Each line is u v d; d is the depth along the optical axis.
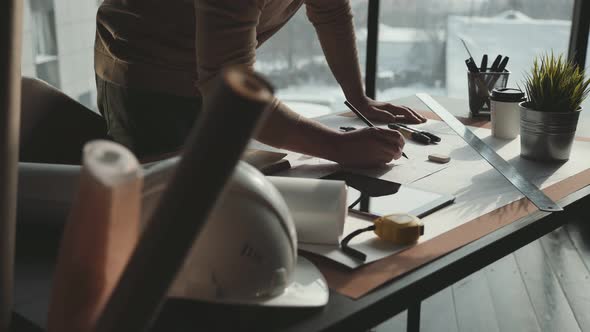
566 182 1.12
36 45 2.91
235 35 1.04
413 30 2.84
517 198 1.02
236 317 0.64
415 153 1.29
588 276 2.37
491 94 1.48
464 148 1.33
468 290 2.33
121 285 0.43
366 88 2.84
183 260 0.42
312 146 1.15
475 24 2.87
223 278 0.64
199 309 0.65
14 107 0.57
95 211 0.48
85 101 3.21
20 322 0.65
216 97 0.38
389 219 0.84
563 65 1.31
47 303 0.69
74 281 0.51
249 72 0.40
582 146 1.38
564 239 2.65
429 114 1.67
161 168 0.64
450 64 2.91
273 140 1.14
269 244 0.65
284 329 0.62
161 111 1.42
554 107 1.24
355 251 0.78
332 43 1.60
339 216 0.81
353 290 0.70
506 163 1.22
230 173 0.40
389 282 0.73
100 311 0.51
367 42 2.76
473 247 0.82
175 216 0.40
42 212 0.86
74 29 3.08
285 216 0.68
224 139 0.38
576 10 2.65
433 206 0.96
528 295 2.27
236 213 0.64
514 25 2.85
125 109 1.44
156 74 1.39
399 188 1.06
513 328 2.07
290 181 0.83
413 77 2.87
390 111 1.64
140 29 1.37
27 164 0.90
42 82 1.36
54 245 0.85
